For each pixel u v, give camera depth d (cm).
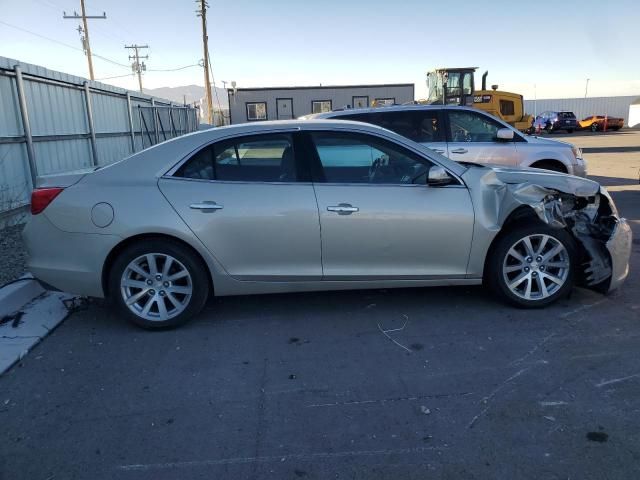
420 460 274
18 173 863
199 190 434
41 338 431
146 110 1775
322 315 470
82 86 1127
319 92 4203
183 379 363
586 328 429
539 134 4453
